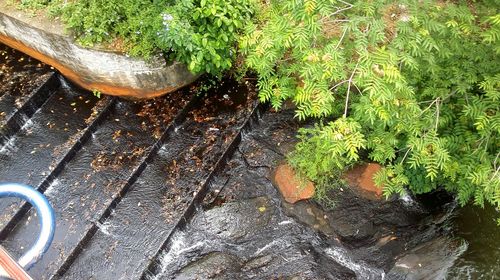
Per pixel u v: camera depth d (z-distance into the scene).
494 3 5.29
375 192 6.74
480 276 6.14
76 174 7.24
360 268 6.41
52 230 3.36
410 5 5.04
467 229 6.60
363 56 4.48
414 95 5.59
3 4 7.32
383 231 6.65
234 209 6.95
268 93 6.17
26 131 7.68
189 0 6.34
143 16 6.65
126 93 7.62
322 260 6.48
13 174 7.18
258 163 7.36
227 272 6.36
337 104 6.42
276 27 5.15
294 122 7.66
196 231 6.83
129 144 7.49
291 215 6.81
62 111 7.84
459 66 5.62
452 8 5.12
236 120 7.64
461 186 5.95
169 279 6.43
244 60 7.71
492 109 5.42
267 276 6.33
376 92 4.34
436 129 5.41
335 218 6.70
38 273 6.25
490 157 5.65
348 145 4.65
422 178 6.56
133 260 6.43
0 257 2.86
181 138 7.62
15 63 8.23
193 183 7.08
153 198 7.01
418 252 6.43
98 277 6.32
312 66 4.84
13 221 6.71
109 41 6.88
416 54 4.93
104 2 6.84
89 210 6.83
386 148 5.87
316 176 6.71
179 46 6.56
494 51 5.36
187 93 7.86
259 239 6.68
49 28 6.97
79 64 7.18
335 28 5.94
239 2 6.84
